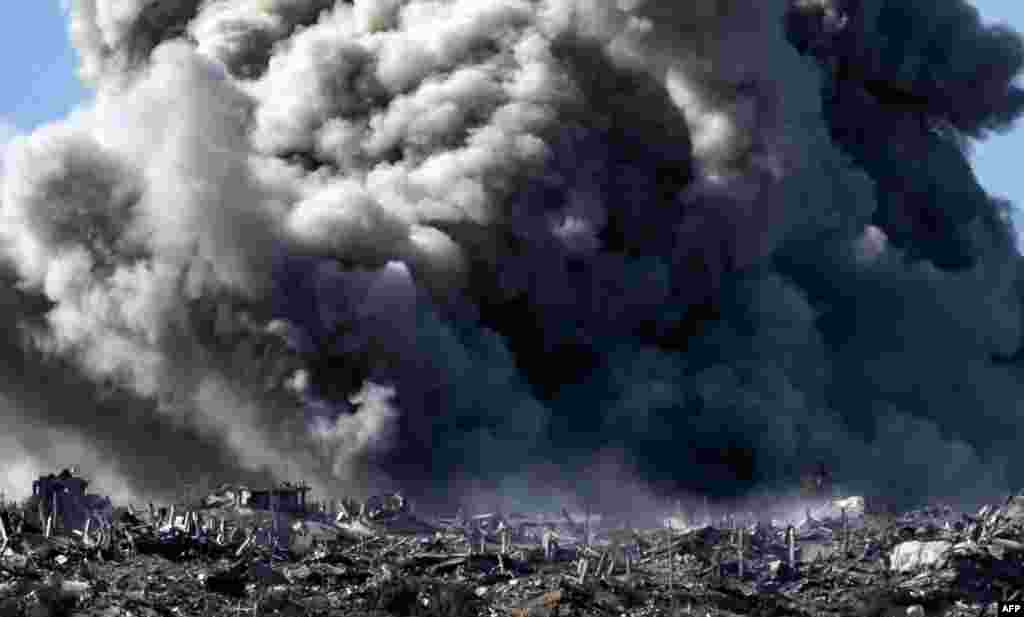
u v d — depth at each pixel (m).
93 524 82.31
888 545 84.56
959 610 73.94
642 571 81.44
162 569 74.81
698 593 75.44
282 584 74.00
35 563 73.69
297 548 82.25
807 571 81.69
